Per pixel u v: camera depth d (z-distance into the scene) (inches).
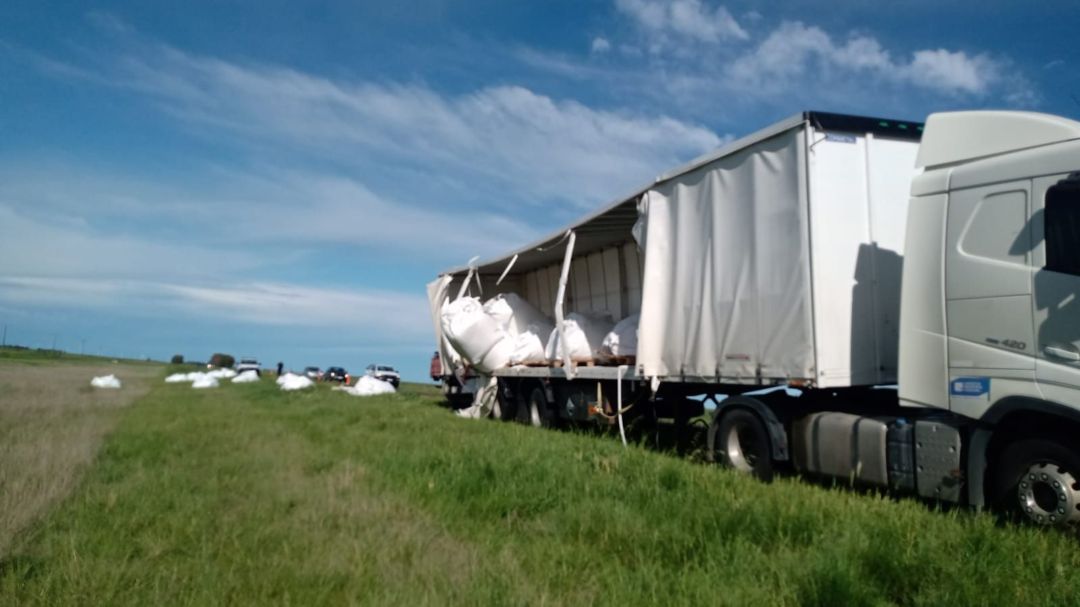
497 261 686.5
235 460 396.5
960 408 255.4
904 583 187.3
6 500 276.7
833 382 312.5
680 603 176.6
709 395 432.1
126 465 377.4
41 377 1473.9
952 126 269.7
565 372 534.9
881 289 327.0
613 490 287.9
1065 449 226.5
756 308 345.7
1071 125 237.8
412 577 197.2
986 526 222.1
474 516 264.8
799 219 322.0
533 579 196.7
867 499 277.7
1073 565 198.7
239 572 203.6
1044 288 234.2
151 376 1870.1
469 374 746.8
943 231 266.2
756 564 200.7
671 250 415.2
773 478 329.7
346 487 317.1
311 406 761.6
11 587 188.1
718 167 376.5
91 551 222.1
